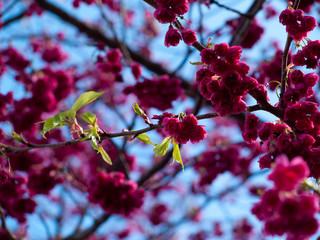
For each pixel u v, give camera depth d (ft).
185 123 8.01
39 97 20.08
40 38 30.63
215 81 7.68
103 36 23.75
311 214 4.99
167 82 19.22
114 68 20.93
